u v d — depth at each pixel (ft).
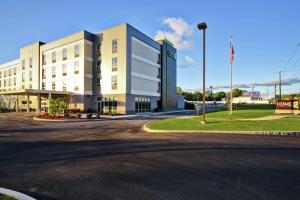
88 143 36.52
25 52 164.55
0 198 14.34
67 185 17.84
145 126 59.11
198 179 18.75
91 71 130.00
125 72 117.50
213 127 51.34
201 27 58.95
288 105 92.73
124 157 26.61
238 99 394.73
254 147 31.40
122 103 117.70
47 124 70.90
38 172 21.30
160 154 27.73
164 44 159.94
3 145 35.35
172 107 174.19
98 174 20.43
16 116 107.76
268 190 16.33
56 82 140.15
